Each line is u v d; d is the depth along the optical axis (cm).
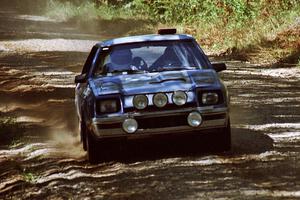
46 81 4419
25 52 6425
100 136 2000
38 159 2331
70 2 12656
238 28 6053
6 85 4412
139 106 1970
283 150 2066
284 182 1678
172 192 1677
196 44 2278
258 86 3700
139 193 1708
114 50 2270
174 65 2191
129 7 10381
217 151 2103
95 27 9200
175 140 2267
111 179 1892
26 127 3039
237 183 1697
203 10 7400
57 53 6222
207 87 2005
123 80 2086
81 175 1989
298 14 5591
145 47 2267
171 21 8112
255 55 5031
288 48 4884
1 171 2269
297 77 3991
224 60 5138
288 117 2680
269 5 6109
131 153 2169
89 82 2170
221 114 1998
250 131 2436
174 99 1973
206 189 1669
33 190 1950
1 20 11406
